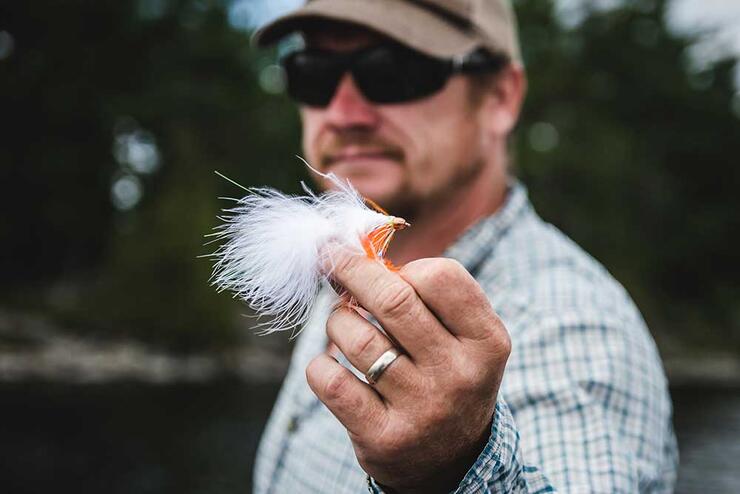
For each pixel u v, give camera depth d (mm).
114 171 42000
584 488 1209
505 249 1768
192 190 33750
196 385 25250
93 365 27234
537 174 40594
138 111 41469
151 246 31906
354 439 968
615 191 42594
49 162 39188
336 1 1982
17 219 39188
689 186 50031
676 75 47688
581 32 46719
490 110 2078
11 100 38906
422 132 1924
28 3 39031
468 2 1979
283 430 2062
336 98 1950
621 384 1383
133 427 16781
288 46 2445
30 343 28719
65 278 40344
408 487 1000
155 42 43594
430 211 1995
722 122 48812
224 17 45312
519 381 1410
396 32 1883
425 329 919
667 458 1640
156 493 11914
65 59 40750
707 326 44594
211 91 43031
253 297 1015
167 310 31109
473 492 974
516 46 2252
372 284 927
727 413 21969
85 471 12984
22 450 14195
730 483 13430
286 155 43125
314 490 1769
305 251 971
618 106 47750
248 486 12469
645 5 47062
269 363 31188
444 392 928
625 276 41062
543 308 1510
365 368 945
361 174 1959
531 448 1311
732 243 47844
